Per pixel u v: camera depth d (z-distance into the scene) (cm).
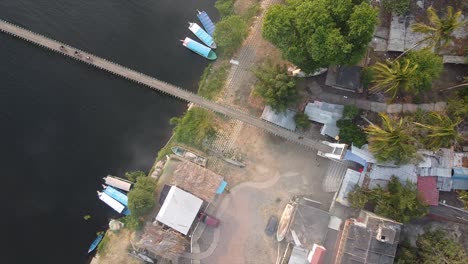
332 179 7038
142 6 7975
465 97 6519
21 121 7638
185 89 7569
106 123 7650
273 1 7681
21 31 7756
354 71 6869
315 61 6366
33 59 7825
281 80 6631
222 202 7112
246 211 7094
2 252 7144
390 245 6188
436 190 6712
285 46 6400
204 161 7194
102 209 7319
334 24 6038
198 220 6981
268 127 7181
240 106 7356
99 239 7175
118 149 7538
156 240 6688
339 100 7119
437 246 6216
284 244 6919
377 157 6550
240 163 7175
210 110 7381
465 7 6900
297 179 7138
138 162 7462
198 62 7725
